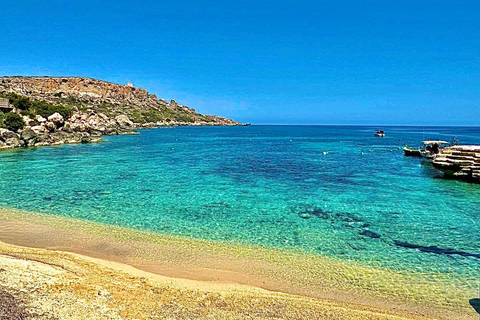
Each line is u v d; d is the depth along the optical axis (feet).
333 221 53.88
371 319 26.27
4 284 28.19
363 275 34.76
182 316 25.20
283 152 177.78
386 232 48.80
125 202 63.72
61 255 37.58
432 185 84.89
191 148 195.62
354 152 180.86
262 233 47.60
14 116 201.46
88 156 142.82
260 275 34.30
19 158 132.36
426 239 45.98
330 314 26.76
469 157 91.76
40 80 608.19
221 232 47.73
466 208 62.54
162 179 89.04
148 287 30.27
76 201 63.93
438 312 27.91
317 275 34.58
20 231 46.14
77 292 27.99
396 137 378.53
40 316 23.63
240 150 187.32
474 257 39.93
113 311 25.23
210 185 81.61
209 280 32.73
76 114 285.84
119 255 38.60
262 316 25.88
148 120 534.78
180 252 40.04
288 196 70.85
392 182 88.84
